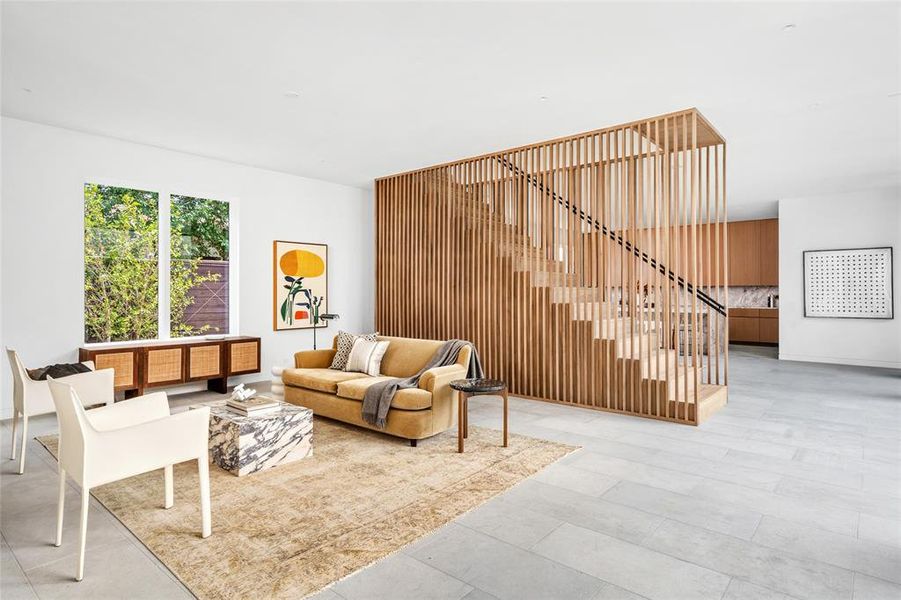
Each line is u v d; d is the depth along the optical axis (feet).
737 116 17.17
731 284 39.19
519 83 14.55
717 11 10.79
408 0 10.44
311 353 18.84
